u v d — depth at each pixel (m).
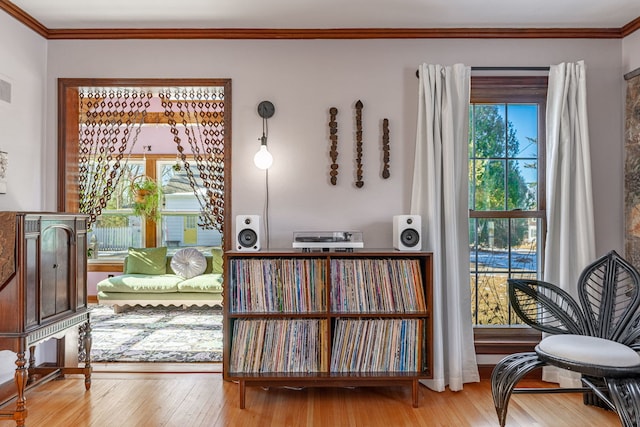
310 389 2.94
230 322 2.79
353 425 2.43
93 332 4.45
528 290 2.56
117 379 3.10
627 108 3.11
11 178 2.83
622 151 3.17
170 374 3.19
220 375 3.17
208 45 3.19
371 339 2.76
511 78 3.16
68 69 3.19
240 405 2.64
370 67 3.19
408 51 3.19
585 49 3.17
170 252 6.52
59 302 2.67
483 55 3.17
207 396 2.81
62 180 3.19
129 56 3.19
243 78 3.19
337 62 3.19
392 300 2.81
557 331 2.47
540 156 3.26
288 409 2.63
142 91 3.46
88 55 3.19
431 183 2.98
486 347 3.16
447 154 3.00
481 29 3.13
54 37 3.16
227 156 3.18
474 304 3.27
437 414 2.57
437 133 3.04
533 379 3.12
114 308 5.43
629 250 3.09
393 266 2.82
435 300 2.92
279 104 3.19
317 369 2.74
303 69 3.19
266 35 3.17
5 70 2.77
